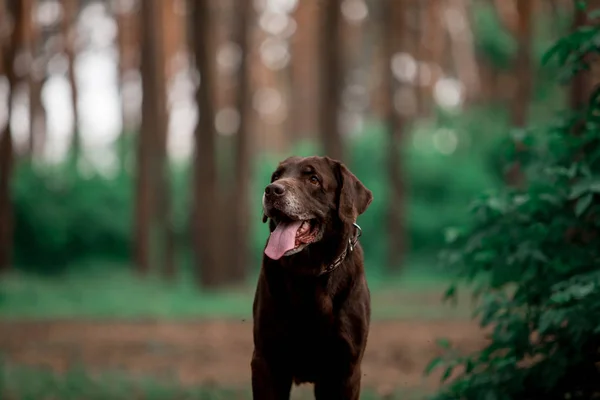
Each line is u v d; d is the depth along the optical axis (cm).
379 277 3316
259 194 4012
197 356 1209
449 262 578
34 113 3625
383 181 4138
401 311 1883
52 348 1298
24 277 2744
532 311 565
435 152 4212
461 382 576
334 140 2712
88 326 1619
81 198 3434
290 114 5550
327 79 2731
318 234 481
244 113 2872
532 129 595
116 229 3459
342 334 477
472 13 4584
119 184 3559
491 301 571
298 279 473
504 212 554
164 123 3319
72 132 3609
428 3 4038
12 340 1401
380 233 3950
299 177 493
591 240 560
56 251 3378
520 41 3362
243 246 2847
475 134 4375
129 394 870
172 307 1961
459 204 4009
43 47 3609
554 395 543
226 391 883
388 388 910
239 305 1977
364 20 4719
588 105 575
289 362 488
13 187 3309
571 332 497
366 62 5256
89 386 906
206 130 2380
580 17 1136
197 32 2377
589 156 561
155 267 3297
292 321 475
